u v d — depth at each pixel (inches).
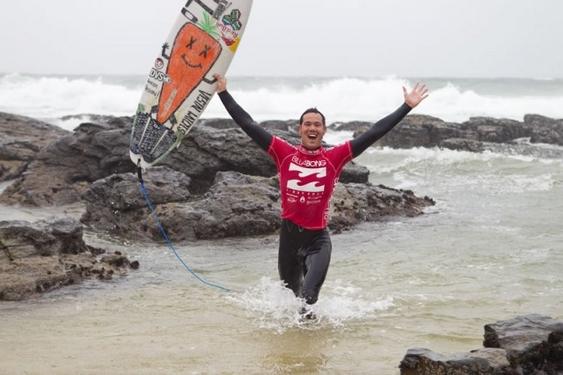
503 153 970.1
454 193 675.4
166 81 317.4
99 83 2487.7
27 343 253.4
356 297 322.7
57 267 352.2
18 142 840.3
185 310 301.6
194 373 219.8
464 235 472.7
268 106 2085.4
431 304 309.7
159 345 250.4
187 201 541.3
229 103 296.7
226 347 248.1
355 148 277.9
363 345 251.3
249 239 478.9
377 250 433.4
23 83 2556.6
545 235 466.0
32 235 366.3
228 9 311.4
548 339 213.2
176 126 317.7
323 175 277.3
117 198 522.0
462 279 357.1
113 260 385.4
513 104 1998.0
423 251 426.3
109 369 224.1
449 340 257.9
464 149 1003.9
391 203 567.2
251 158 625.6
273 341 255.8
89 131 700.0
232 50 311.4
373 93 2082.9
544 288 338.0
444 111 1991.9
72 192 653.3
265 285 347.3
